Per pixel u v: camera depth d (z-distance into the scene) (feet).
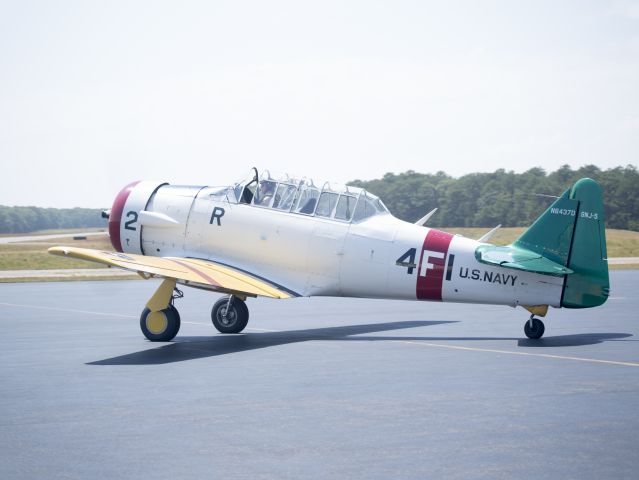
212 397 51.03
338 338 82.28
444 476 34.55
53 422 44.65
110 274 227.40
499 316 105.70
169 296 80.53
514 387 53.31
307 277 85.97
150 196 94.99
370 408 47.44
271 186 89.15
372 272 82.89
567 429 42.06
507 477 34.35
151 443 40.16
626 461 36.40
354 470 35.50
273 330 90.53
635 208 568.00
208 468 35.99
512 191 604.90
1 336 86.38
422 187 641.40
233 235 89.15
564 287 75.10
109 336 85.71
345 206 85.15
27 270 258.37
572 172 601.62
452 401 49.11
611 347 72.69
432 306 123.44
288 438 40.86
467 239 80.59
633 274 206.49
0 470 35.91
